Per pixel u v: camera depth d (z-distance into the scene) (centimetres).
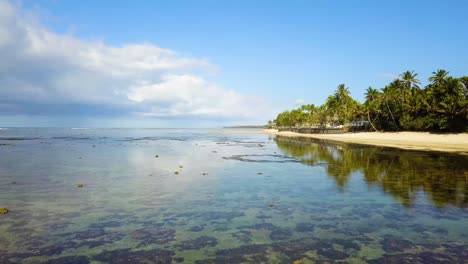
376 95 11288
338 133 13612
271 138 11400
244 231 1377
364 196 2016
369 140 9006
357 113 11712
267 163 3709
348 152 5191
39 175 2741
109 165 3419
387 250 1175
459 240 1270
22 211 1642
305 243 1242
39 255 1117
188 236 1313
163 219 1538
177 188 2250
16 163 3503
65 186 2277
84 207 1733
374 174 2869
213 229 1402
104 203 1819
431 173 2897
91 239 1271
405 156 4462
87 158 4069
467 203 1828
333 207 1761
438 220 1523
